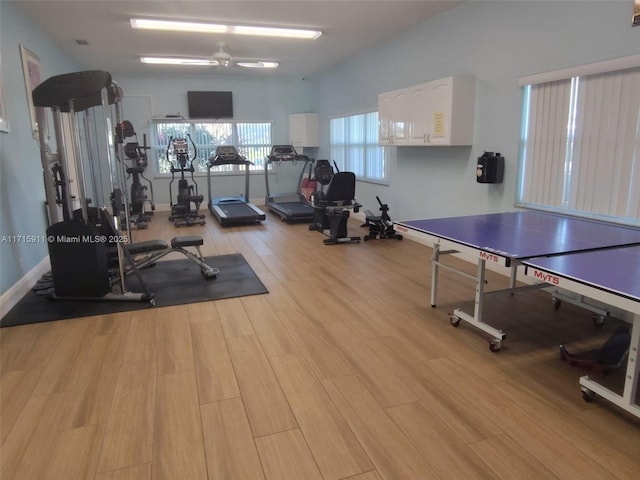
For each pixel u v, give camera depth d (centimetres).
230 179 980
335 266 481
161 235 667
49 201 407
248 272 460
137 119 897
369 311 352
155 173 932
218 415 220
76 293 376
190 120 927
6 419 220
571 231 303
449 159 510
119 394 240
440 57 509
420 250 549
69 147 629
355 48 670
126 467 186
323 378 254
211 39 598
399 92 538
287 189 1026
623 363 261
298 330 318
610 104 322
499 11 417
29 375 261
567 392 238
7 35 416
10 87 416
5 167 390
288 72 883
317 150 962
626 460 186
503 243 270
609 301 182
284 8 473
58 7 454
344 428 209
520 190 415
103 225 426
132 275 448
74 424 215
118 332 318
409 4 469
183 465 187
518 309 353
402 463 186
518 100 404
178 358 279
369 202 732
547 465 184
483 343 295
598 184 337
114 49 648
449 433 205
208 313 351
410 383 247
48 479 180
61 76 359
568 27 348
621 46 309
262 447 197
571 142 357
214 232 680
